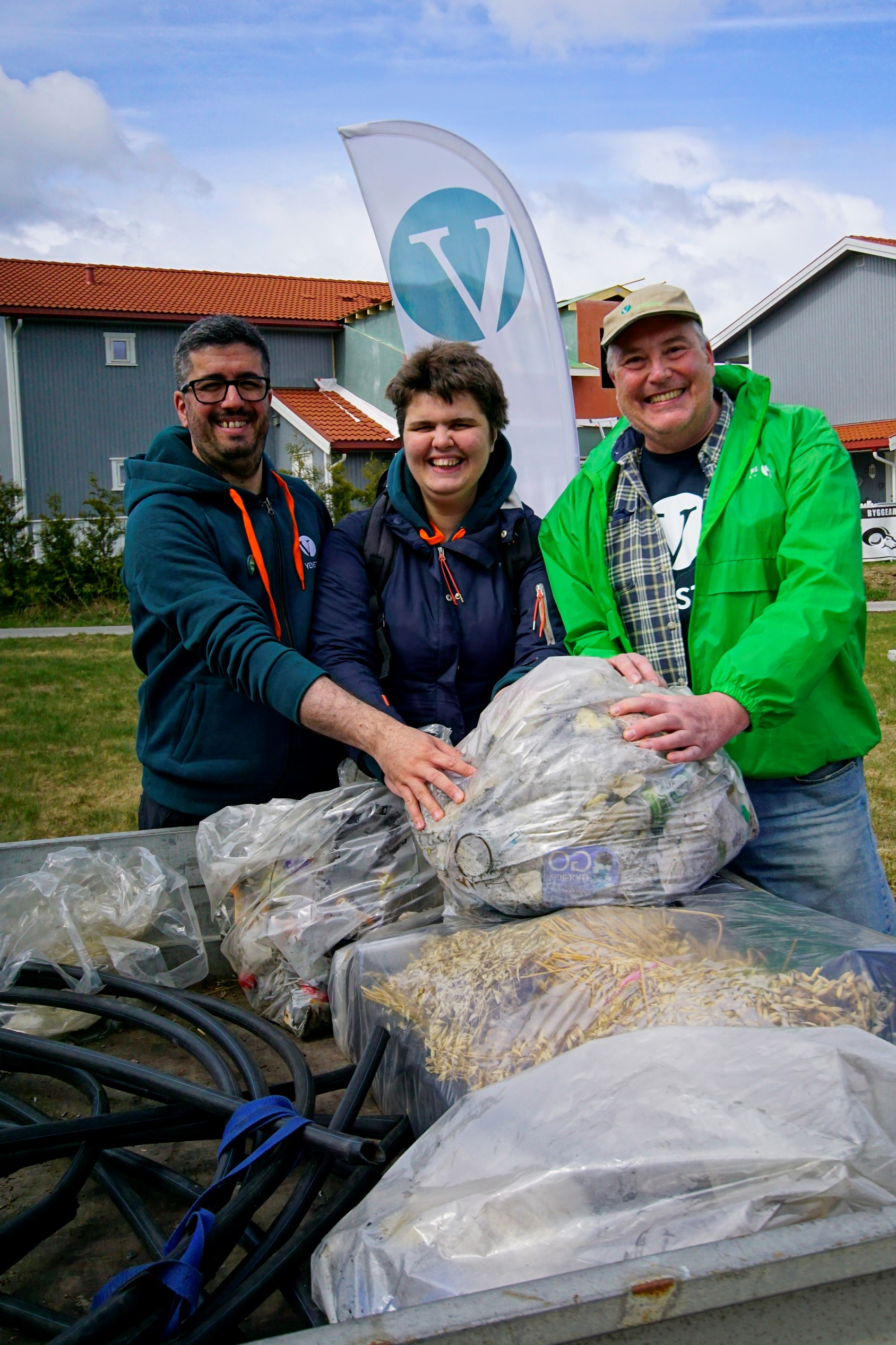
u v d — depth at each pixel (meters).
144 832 2.14
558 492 3.48
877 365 27.02
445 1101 1.32
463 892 1.68
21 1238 1.13
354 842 2.02
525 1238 0.94
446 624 2.17
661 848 1.62
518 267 3.45
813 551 1.88
